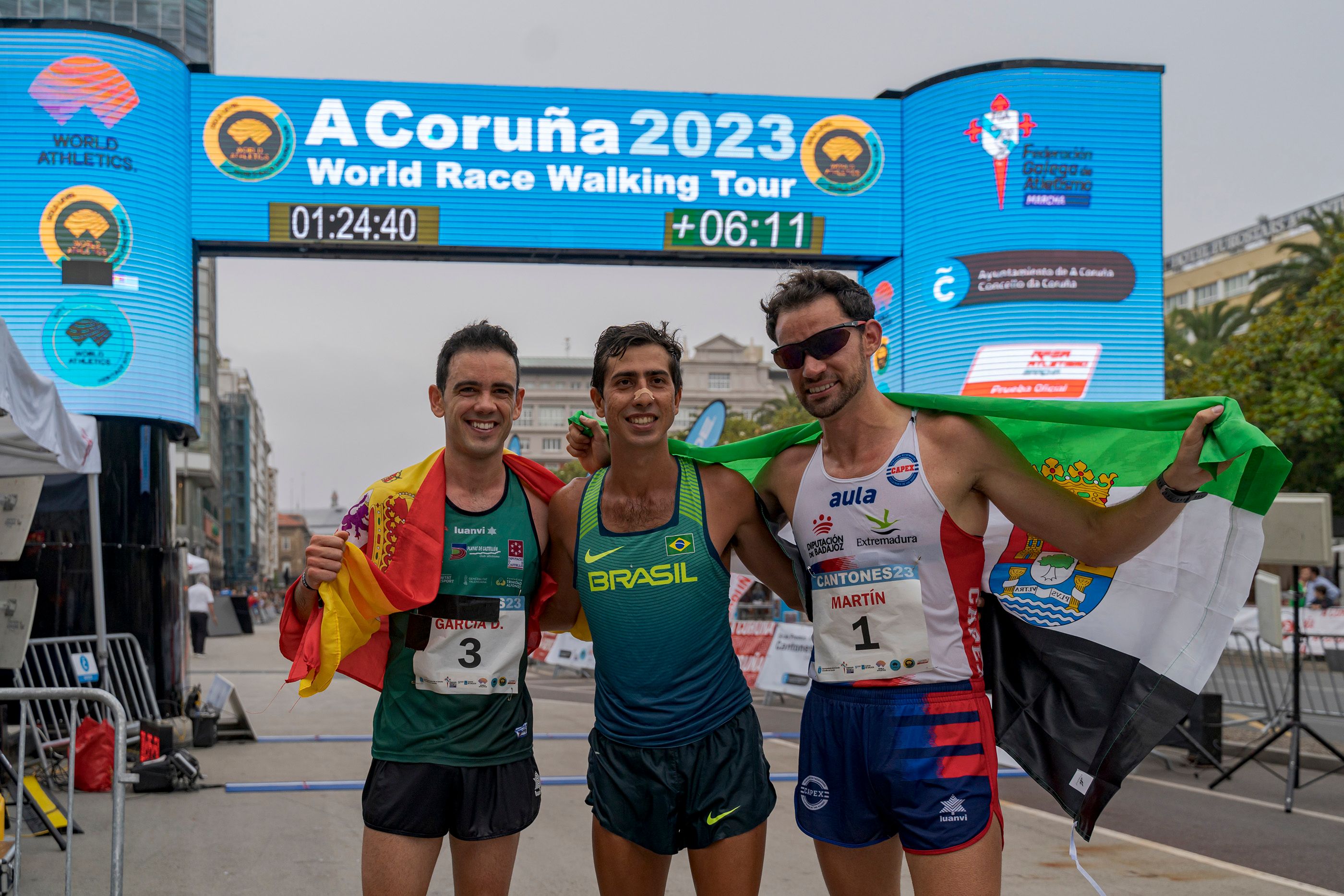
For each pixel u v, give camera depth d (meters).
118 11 26.12
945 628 2.56
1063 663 2.90
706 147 9.40
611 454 2.68
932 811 2.47
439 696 2.72
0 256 8.00
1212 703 7.48
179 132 8.56
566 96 9.18
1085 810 2.82
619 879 2.71
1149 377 9.86
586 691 13.01
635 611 2.64
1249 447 2.29
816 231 9.63
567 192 9.15
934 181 9.83
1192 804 6.18
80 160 8.09
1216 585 2.75
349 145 8.88
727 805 2.61
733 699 2.70
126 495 8.16
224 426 81.31
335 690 12.48
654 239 9.28
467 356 2.77
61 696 3.57
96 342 8.05
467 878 2.78
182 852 4.75
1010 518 2.67
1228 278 51.03
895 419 2.63
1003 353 9.74
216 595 30.39
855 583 2.60
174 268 8.45
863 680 2.57
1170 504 2.46
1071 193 9.84
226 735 8.21
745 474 2.91
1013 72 9.80
